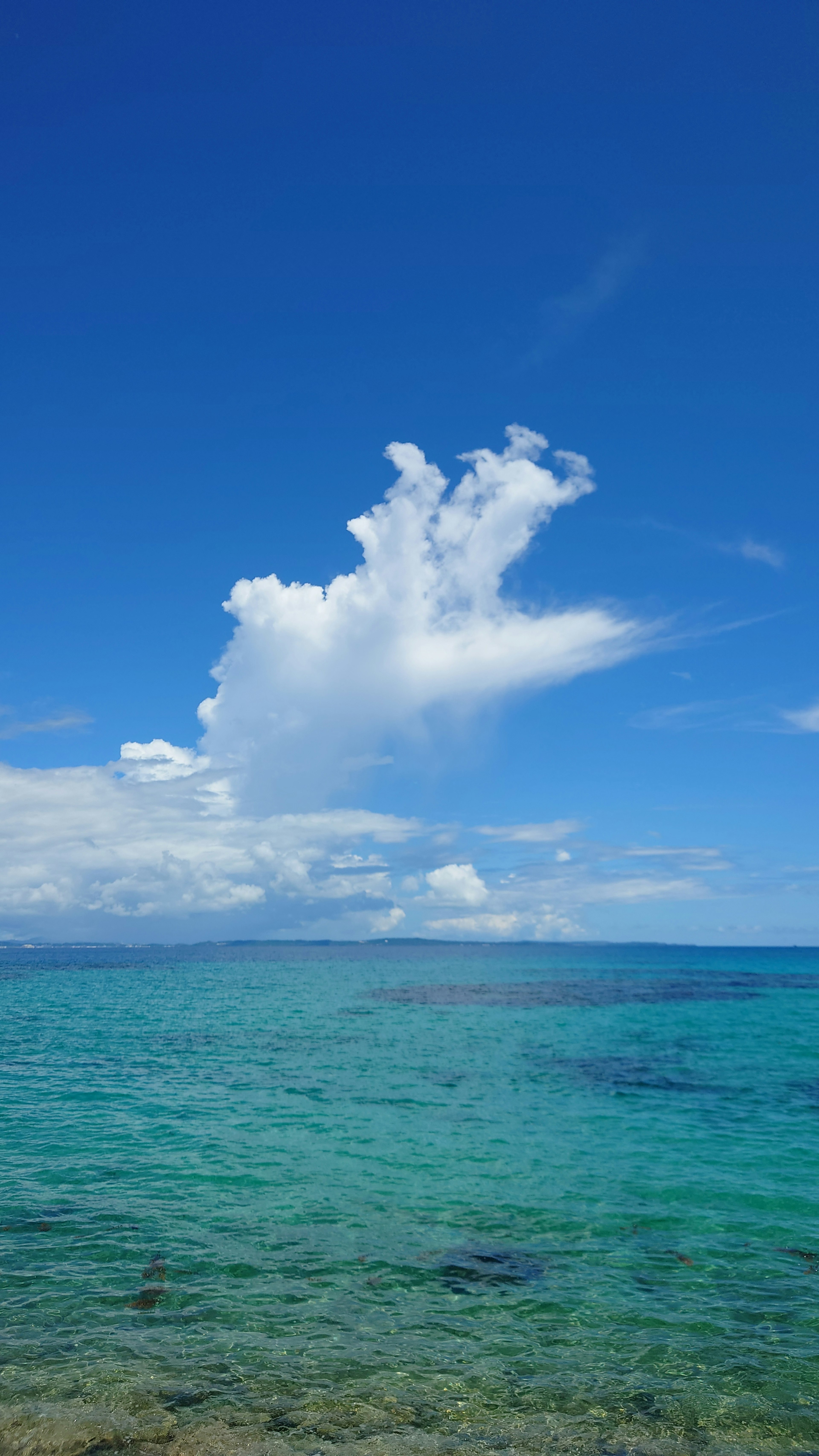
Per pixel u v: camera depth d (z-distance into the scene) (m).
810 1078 28.50
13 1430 7.60
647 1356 9.28
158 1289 10.64
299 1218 13.43
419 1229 13.05
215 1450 7.43
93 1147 17.62
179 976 91.19
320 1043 36.31
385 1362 9.00
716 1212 14.07
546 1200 14.59
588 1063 31.45
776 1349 9.48
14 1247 11.88
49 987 69.69
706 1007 56.66
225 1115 20.98
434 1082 26.55
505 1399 8.38
